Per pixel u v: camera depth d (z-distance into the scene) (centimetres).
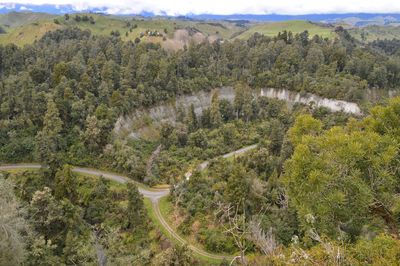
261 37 18125
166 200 7775
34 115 9056
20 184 7350
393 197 1969
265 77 14150
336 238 2080
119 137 9719
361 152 1895
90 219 7019
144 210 7125
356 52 15775
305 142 2144
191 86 12988
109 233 6084
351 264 1700
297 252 1911
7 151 8475
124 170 8756
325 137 2117
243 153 10294
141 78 11525
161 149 10238
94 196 7506
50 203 5981
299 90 13450
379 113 2186
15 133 8694
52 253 5200
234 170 6706
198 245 6178
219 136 11488
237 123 12500
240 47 15900
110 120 9450
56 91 9338
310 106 12694
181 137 10825
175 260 5391
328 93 12700
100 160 8875
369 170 1969
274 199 6606
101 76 10900
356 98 12225
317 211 2019
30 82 9694
